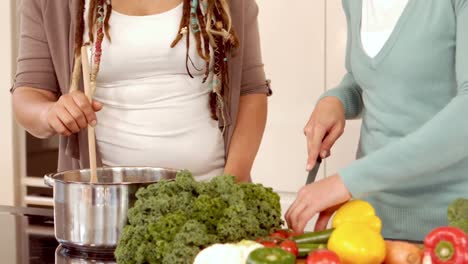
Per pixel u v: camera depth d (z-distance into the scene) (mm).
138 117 1586
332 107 1461
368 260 981
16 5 2979
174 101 1587
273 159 2721
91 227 1132
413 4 1355
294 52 2639
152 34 1543
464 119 1195
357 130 2547
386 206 1486
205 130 1626
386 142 1445
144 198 1067
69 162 1770
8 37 2992
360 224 1030
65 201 1148
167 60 1561
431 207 1442
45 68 1702
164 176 1292
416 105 1398
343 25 2531
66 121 1307
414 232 1467
